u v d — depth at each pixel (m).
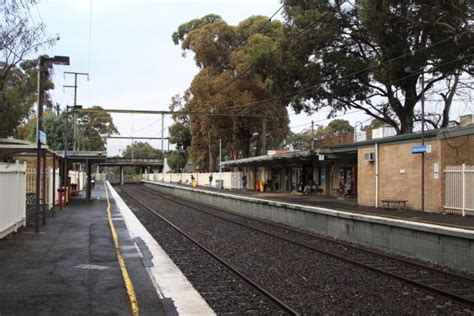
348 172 36.75
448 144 22.59
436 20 24.25
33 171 26.30
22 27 14.98
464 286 10.32
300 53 33.47
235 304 8.45
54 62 16.80
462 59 26.83
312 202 30.42
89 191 33.12
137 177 145.38
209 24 60.03
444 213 21.94
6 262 10.47
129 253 11.98
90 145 86.31
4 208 13.91
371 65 31.14
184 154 101.94
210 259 13.30
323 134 85.56
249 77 54.88
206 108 58.56
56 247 12.59
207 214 28.78
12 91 20.20
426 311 8.25
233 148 61.47
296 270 11.84
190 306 7.22
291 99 35.72
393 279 10.80
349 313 8.05
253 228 20.88
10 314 6.65
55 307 7.01
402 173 25.20
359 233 17.00
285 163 48.16
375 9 25.31
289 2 33.66
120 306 7.12
